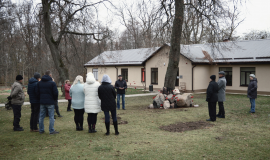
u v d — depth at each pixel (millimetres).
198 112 10539
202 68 22141
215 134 6523
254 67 19641
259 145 5414
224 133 6629
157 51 22984
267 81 18797
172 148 5230
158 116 9609
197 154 4824
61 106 13242
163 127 7574
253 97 10102
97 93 6652
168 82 14383
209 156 4707
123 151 5043
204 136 6305
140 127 7617
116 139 6059
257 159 4531
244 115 9719
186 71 21812
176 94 12945
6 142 5867
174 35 13914
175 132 6852
